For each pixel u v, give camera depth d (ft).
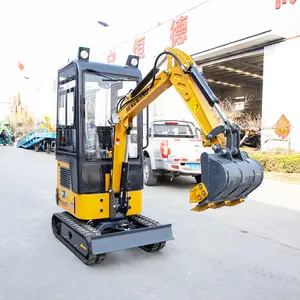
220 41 51.13
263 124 48.80
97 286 11.52
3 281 11.80
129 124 13.89
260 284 11.95
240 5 47.96
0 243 15.55
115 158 13.96
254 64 69.46
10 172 39.01
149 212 21.52
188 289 11.46
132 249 15.02
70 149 14.75
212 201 10.18
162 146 28.71
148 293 11.12
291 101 45.44
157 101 68.69
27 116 158.81
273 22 43.93
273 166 39.29
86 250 13.00
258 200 25.34
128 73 14.78
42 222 19.08
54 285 11.55
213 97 10.61
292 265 13.64
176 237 16.75
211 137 10.47
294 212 21.95
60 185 16.15
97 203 13.88
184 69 11.19
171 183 32.37
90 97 14.14
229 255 14.55
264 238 16.81
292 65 45.19
